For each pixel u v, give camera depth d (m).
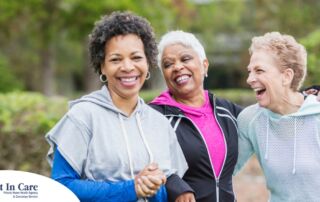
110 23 3.35
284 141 3.73
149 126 3.45
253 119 3.92
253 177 10.17
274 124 3.76
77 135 3.25
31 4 15.19
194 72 3.99
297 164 3.65
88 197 3.18
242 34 23.62
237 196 8.70
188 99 4.07
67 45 23.91
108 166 3.25
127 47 3.33
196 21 23.31
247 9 23.39
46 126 6.75
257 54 3.75
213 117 4.04
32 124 6.78
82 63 25.75
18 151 6.80
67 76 28.78
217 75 28.36
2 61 19.31
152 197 3.39
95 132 3.27
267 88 3.71
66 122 3.29
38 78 23.97
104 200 3.19
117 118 3.37
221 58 26.70
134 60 3.35
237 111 4.16
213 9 23.52
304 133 3.68
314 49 8.73
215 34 24.92
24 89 23.17
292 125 3.70
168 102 3.96
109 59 3.35
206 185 3.89
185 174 3.88
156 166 3.19
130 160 3.28
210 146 3.91
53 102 8.02
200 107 4.06
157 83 23.66
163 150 3.42
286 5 20.47
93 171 3.26
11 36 19.22
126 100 3.41
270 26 20.92
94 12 15.23
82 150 3.26
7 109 7.26
